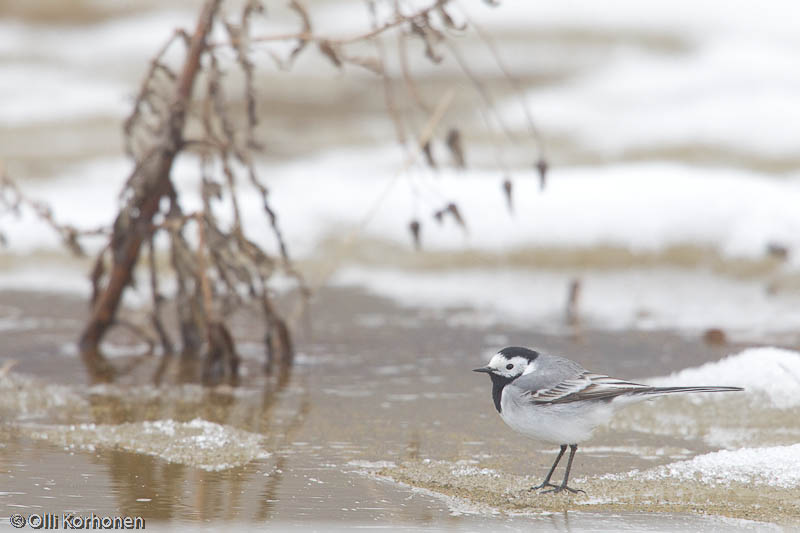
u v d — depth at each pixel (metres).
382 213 17.77
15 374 11.44
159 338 12.83
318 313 14.47
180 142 11.69
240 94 25.66
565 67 26.80
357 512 7.46
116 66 26.80
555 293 15.66
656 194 17.70
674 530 7.11
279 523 7.18
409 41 27.39
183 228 12.02
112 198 18.53
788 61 26.64
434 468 8.62
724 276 16.14
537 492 8.00
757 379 10.52
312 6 28.92
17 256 16.62
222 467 8.54
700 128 22.52
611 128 22.91
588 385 8.28
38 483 7.99
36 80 26.02
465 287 15.98
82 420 9.91
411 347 12.86
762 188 17.69
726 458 8.67
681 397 10.38
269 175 19.95
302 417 10.10
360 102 25.70
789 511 7.55
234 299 11.91
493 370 8.80
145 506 7.49
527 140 22.38
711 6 29.48
